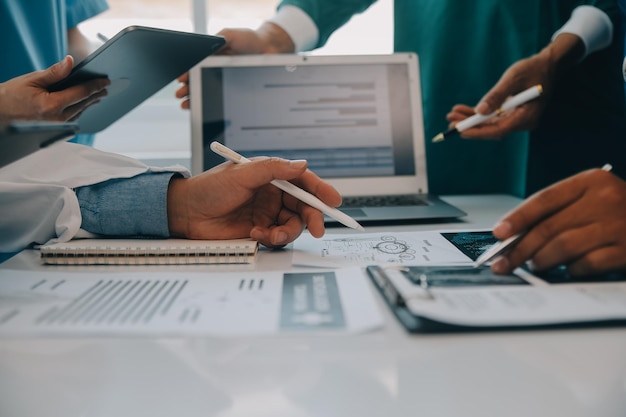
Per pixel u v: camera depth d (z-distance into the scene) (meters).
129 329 0.32
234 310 0.36
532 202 0.43
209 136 0.98
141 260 0.50
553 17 1.12
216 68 0.99
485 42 1.14
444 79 1.17
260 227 0.56
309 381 0.28
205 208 0.56
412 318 0.34
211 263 0.50
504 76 0.97
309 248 0.57
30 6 1.07
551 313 0.33
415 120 1.00
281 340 0.32
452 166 1.20
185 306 0.37
